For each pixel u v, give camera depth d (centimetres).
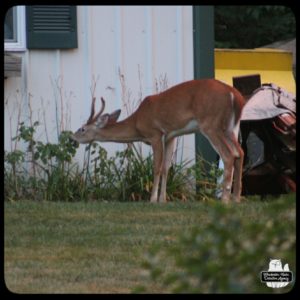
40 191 3947
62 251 2961
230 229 1858
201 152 4172
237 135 3850
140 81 4212
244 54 4594
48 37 4116
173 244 2986
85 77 4166
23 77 4100
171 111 3862
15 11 4103
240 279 1853
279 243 1808
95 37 4169
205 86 3831
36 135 4112
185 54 4244
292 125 3978
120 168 4034
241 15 6006
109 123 3959
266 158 4066
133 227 3222
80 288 2612
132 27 4200
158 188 3978
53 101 4134
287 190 4059
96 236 3117
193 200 4000
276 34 6041
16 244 3038
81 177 4019
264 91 4047
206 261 1947
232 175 3803
